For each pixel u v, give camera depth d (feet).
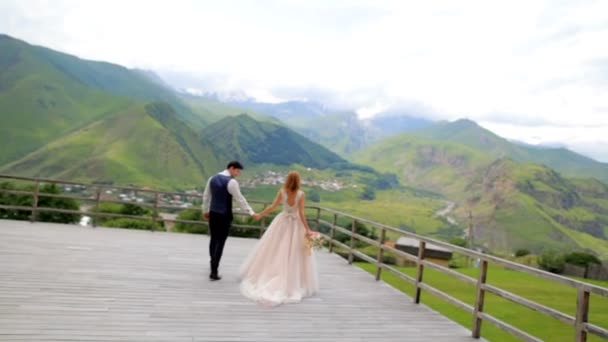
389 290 22.13
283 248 19.06
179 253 25.94
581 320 12.37
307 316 16.65
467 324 32.35
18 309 14.21
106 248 25.38
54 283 17.49
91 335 12.76
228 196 20.15
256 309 16.79
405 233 21.66
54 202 55.36
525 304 14.16
